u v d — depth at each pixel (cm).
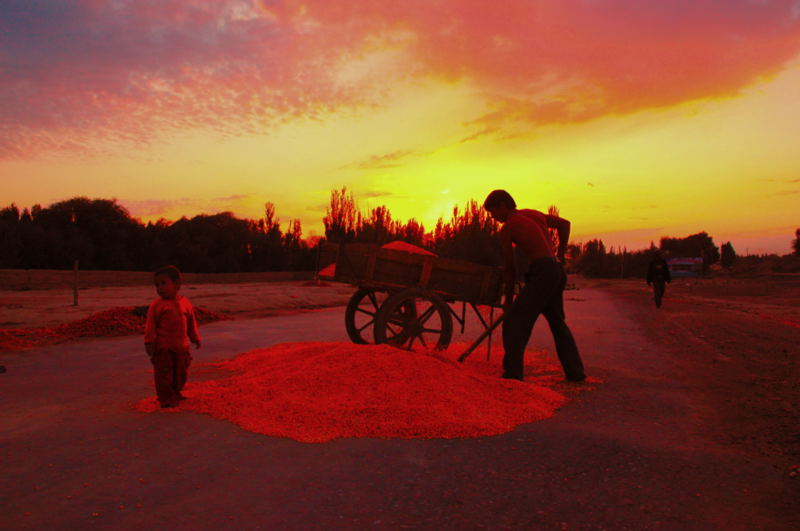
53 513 249
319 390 454
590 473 303
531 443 356
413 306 685
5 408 448
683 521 244
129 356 743
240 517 246
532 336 970
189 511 252
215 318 1294
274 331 1045
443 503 262
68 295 2258
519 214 588
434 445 350
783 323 1214
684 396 496
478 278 704
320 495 271
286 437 363
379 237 5556
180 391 470
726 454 335
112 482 287
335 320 1309
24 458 325
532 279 553
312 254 7044
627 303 2128
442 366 495
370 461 320
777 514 251
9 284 3147
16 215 5444
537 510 254
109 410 440
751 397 489
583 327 1140
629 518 246
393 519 244
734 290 3578
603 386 539
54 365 670
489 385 479
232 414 412
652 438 369
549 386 538
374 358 505
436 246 5456
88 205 5700
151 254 6050
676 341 902
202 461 320
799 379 570
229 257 6594
